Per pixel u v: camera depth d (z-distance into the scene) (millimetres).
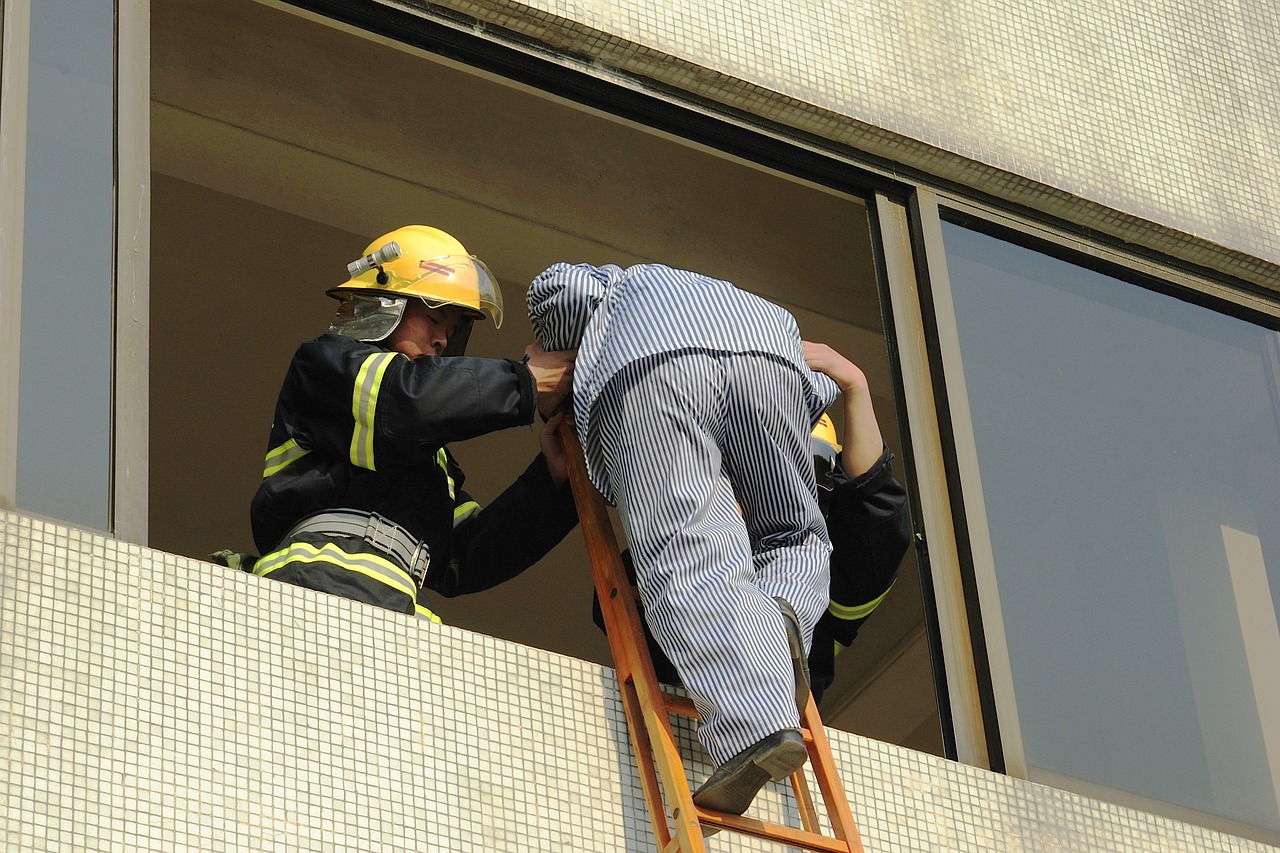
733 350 9617
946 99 12836
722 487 9484
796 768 8711
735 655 8828
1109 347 12805
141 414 9047
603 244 15758
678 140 12156
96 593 8367
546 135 15812
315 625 8867
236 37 15008
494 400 9602
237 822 8195
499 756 9016
